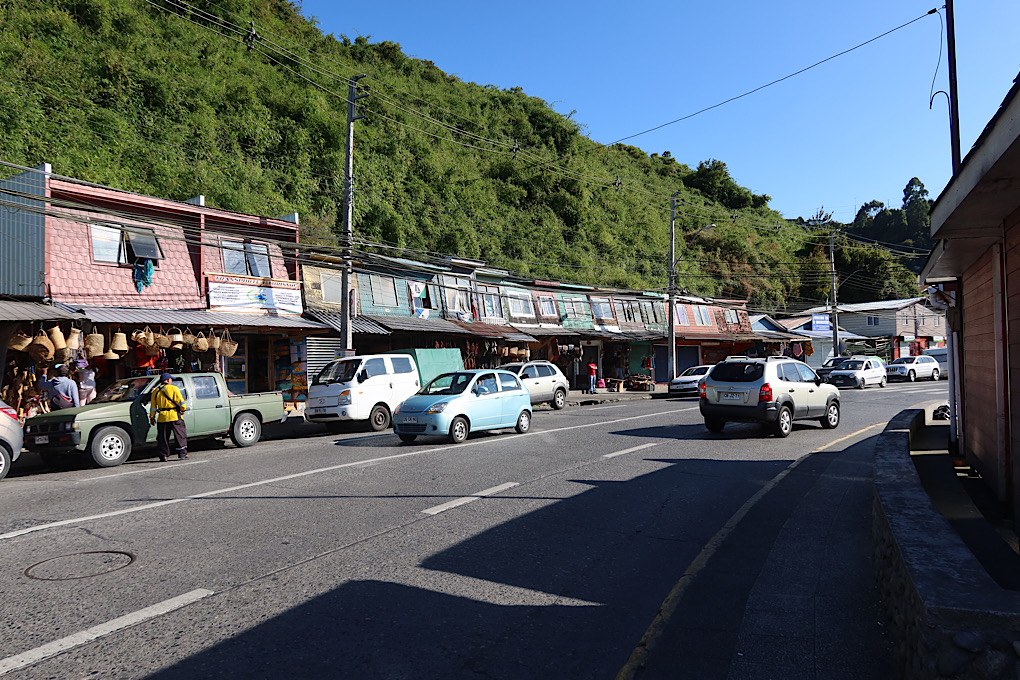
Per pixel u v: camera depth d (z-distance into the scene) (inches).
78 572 206.4
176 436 474.3
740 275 2295.8
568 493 323.0
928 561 130.0
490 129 1939.0
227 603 180.9
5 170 748.0
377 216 1207.6
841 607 183.0
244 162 1110.4
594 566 218.1
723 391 545.6
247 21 1408.7
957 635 104.1
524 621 172.6
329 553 225.9
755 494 327.0
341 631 163.5
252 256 794.2
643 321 1472.7
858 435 553.0
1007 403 274.4
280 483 346.3
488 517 275.7
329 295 876.6
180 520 269.6
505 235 1539.1
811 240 2896.2
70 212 627.5
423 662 148.1
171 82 1080.8
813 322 1980.8
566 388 946.1
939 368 1628.9
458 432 511.5
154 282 691.4
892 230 3225.9
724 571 214.1
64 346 555.5
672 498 316.8
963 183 190.7
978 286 327.3
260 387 837.8
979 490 319.9
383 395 663.1
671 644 159.3
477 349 1042.7
